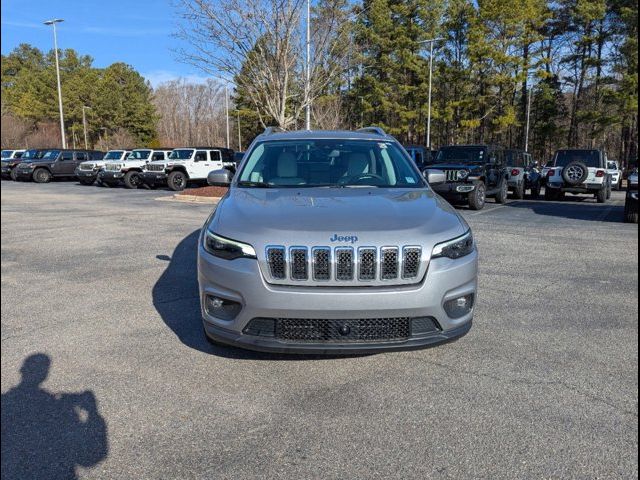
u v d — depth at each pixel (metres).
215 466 2.58
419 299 3.17
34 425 2.94
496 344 4.14
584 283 6.08
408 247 3.21
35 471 2.54
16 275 6.46
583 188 17.06
